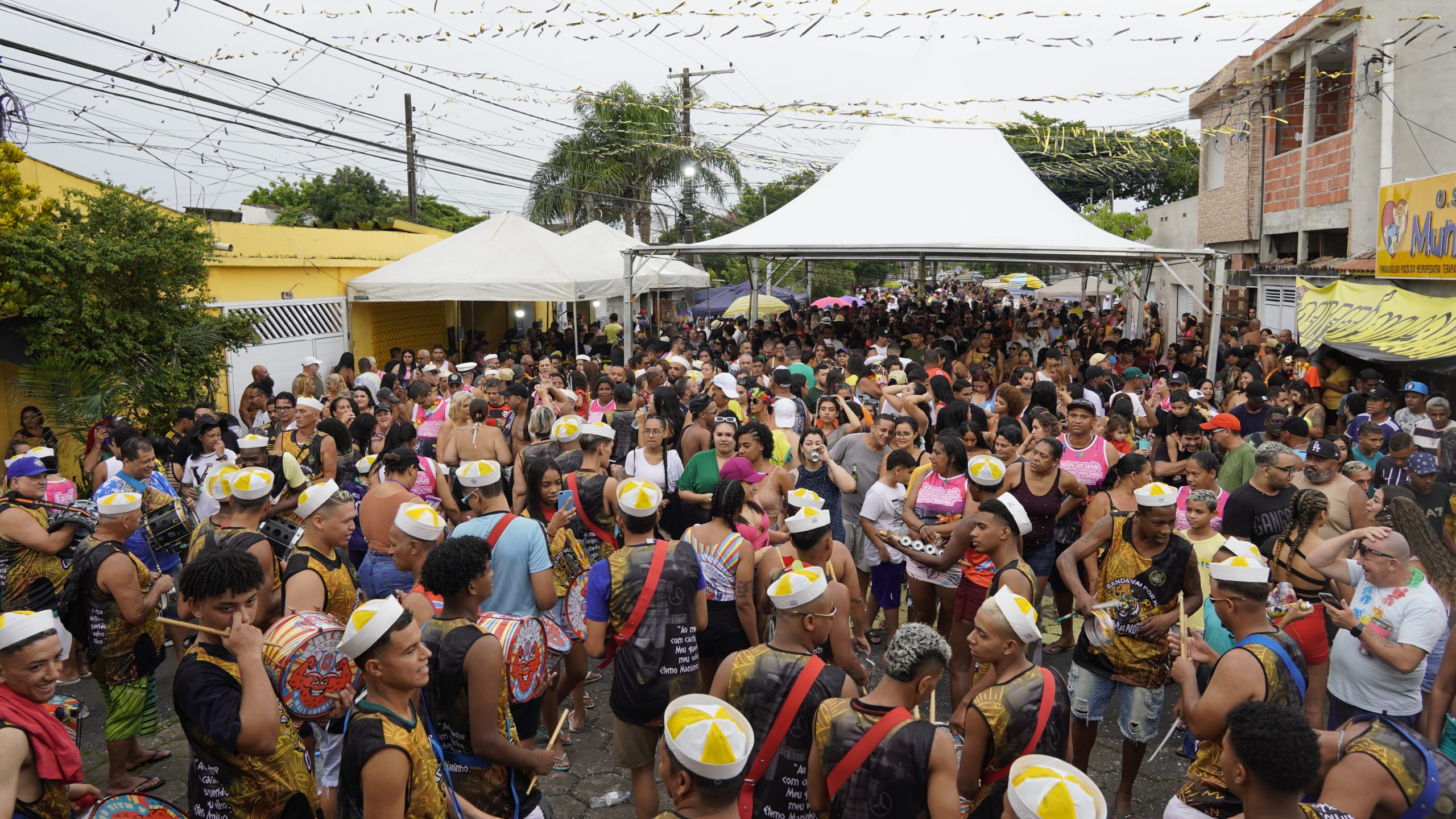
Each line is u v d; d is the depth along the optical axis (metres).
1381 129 16.91
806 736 3.44
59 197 11.59
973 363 14.47
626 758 4.50
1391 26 17.03
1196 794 3.70
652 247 14.98
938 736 3.02
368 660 2.86
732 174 32.31
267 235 15.91
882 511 6.39
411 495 5.49
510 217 18.86
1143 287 28.05
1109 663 4.86
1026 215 14.75
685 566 4.48
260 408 10.87
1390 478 7.20
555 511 5.65
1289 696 3.49
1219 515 6.46
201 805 3.42
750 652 3.58
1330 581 4.80
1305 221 20.14
